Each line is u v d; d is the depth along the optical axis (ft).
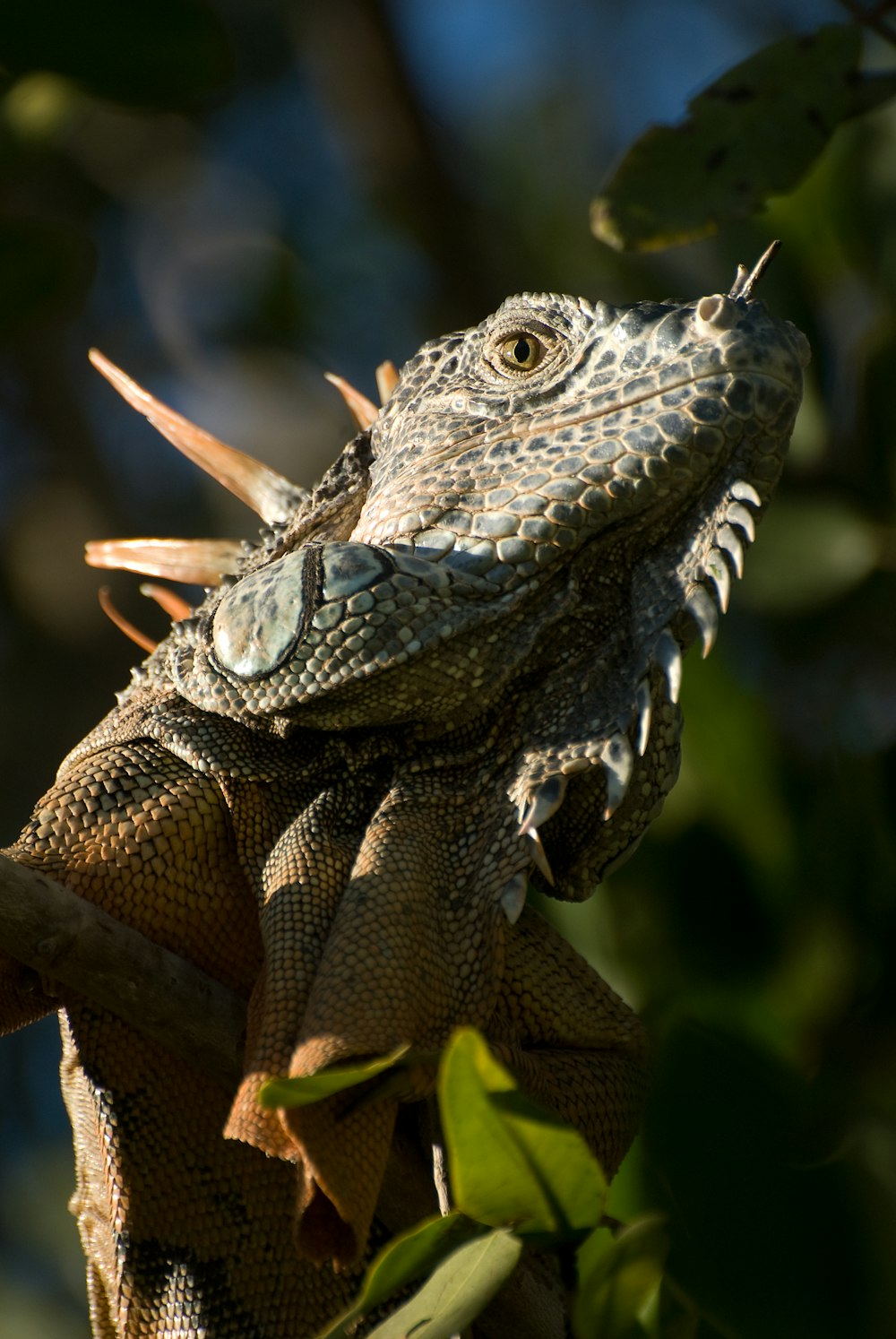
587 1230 19.51
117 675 60.80
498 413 25.08
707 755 34.60
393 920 22.34
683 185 29.58
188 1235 23.93
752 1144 24.48
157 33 28.86
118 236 66.13
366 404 31.32
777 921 33.83
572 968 25.31
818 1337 23.02
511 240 59.77
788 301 40.40
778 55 29.78
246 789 24.25
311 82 64.80
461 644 23.88
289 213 66.49
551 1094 23.50
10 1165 52.49
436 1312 18.70
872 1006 32.81
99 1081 23.45
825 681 40.40
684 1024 25.20
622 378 24.38
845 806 34.42
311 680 23.47
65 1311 49.34
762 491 24.29
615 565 24.52
